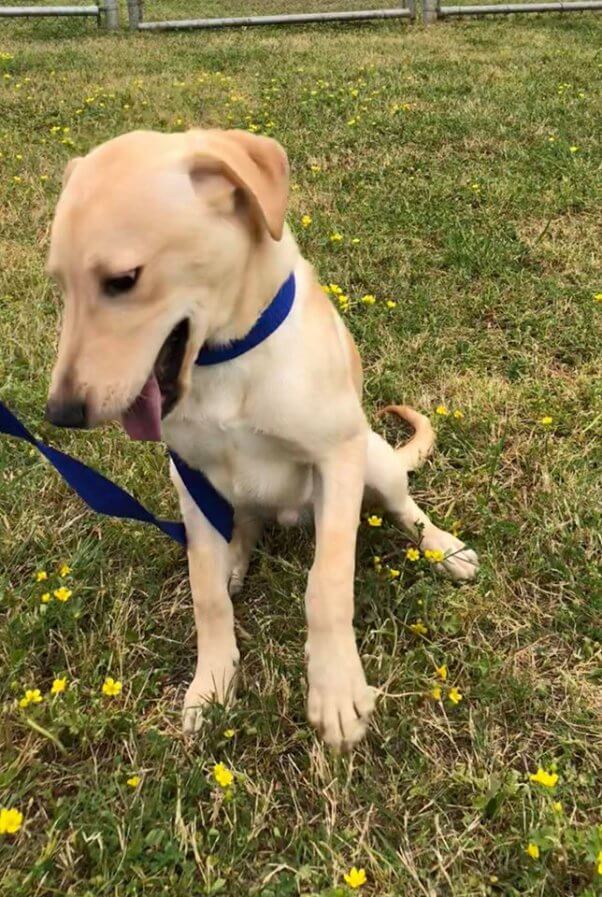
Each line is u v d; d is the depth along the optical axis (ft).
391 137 8.09
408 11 15.99
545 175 7.03
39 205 6.77
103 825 2.81
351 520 3.17
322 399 3.10
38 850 2.79
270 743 3.07
